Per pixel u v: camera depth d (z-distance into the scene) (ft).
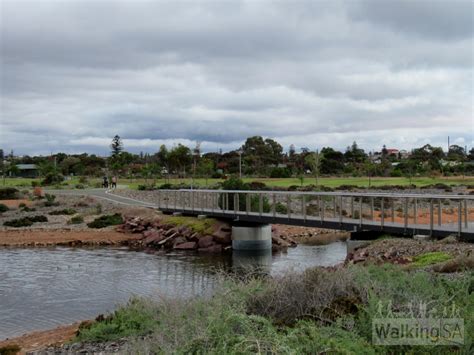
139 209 140.87
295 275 30.27
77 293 66.44
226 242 109.19
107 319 41.22
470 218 106.73
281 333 22.40
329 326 23.68
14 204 164.14
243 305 26.11
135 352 23.84
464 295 27.63
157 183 229.25
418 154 328.90
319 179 236.84
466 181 213.25
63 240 117.91
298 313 27.12
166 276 77.15
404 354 19.75
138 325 38.04
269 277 33.76
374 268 32.50
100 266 87.51
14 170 312.71
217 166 309.42
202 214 119.03
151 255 100.73
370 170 252.83
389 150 469.98
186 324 24.58
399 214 121.29
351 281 28.78
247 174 279.49
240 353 18.21
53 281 74.54
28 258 96.53
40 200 171.32
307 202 149.89
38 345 39.70
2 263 90.79
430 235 66.03
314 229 132.98
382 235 73.10
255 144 370.94
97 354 31.09
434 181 214.28
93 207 158.40
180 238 112.68
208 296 33.50
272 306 27.58
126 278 76.18
